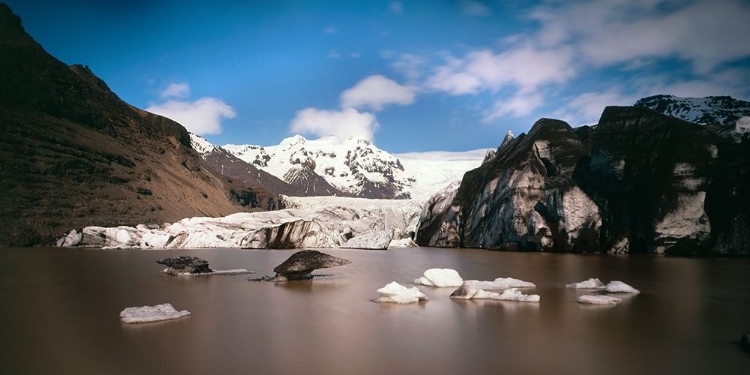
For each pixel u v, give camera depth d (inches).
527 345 480.1
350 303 717.3
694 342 495.5
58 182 2783.0
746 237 1904.5
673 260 1653.5
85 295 773.3
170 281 962.1
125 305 683.4
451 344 482.6
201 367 401.1
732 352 458.3
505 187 2591.0
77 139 3339.1
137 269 1183.6
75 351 447.2
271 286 903.1
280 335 513.0
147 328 542.0
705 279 1057.5
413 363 418.0
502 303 728.3
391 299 725.3
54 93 3582.7
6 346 465.1
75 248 2122.3
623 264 1464.1
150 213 2999.5
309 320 591.8
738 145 2100.1
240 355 435.8
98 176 3095.5
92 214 2657.5
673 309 679.1
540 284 965.2
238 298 754.2
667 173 2081.7
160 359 422.6
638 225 2132.1
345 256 1822.1
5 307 666.2
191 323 568.4
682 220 2009.1
